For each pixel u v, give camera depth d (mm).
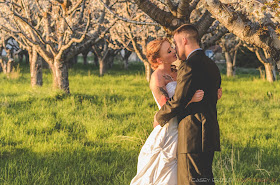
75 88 14695
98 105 10336
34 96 10531
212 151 2518
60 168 5000
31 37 11523
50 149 5852
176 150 2633
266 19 2676
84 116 8406
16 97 10805
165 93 2688
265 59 19266
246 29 2750
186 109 2545
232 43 21500
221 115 9180
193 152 2473
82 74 22672
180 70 2482
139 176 2764
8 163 5051
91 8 12078
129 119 8273
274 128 7918
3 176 4633
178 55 2645
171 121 2652
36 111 8711
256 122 8492
